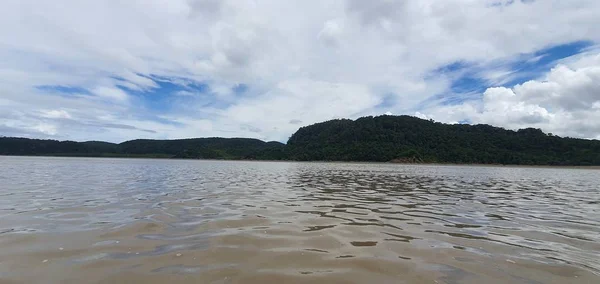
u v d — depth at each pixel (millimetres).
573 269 5629
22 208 10727
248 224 8781
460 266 5719
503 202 14578
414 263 5836
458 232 8344
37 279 4852
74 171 34344
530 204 14086
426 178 31406
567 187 24625
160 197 13961
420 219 9984
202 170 43531
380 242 7203
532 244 7273
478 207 12781
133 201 12594
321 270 5426
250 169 49594
